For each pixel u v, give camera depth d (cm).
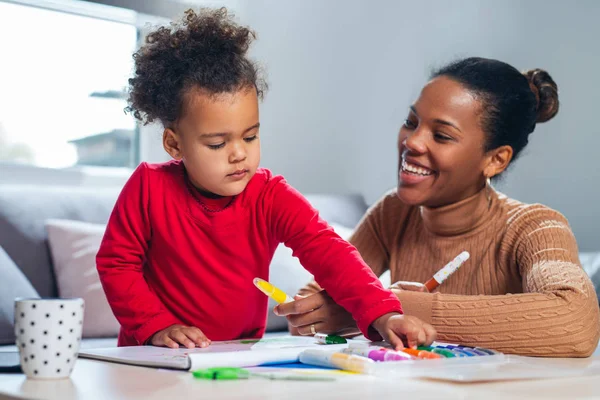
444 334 117
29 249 212
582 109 252
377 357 89
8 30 261
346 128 302
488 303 117
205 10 129
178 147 119
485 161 143
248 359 87
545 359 105
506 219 143
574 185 254
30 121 267
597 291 215
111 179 282
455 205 143
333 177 306
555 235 134
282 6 314
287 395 69
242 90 114
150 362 88
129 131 294
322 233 119
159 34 123
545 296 116
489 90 139
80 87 279
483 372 84
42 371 78
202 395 69
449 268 130
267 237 126
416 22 285
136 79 124
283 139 315
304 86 312
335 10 304
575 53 254
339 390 72
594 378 84
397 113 287
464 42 275
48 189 228
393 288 129
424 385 76
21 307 78
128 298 118
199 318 127
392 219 158
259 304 131
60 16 273
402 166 143
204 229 123
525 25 263
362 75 298
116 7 275
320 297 117
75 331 79
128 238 122
